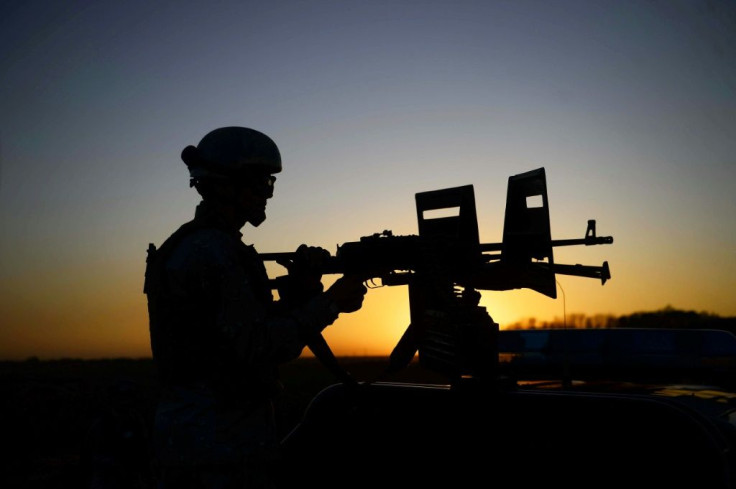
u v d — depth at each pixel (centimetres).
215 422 217
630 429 237
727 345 346
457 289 299
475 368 270
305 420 310
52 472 802
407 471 282
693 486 223
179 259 220
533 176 310
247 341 213
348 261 293
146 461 398
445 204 339
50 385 1194
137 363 2438
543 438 253
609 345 369
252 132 241
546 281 304
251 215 243
